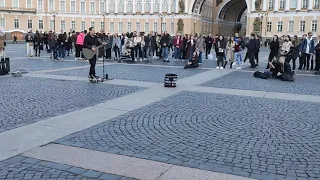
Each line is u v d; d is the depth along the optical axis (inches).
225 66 958.4
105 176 223.8
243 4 3841.0
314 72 855.7
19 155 256.5
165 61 1085.1
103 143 285.9
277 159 257.4
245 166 243.1
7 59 697.0
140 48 1056.8
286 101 477.4
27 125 333.1
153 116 377.4
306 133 324.8
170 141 294.0
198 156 260.4
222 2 3732.8
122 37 1237.1
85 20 3607.3
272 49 874.8
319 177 228.1
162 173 229.0
